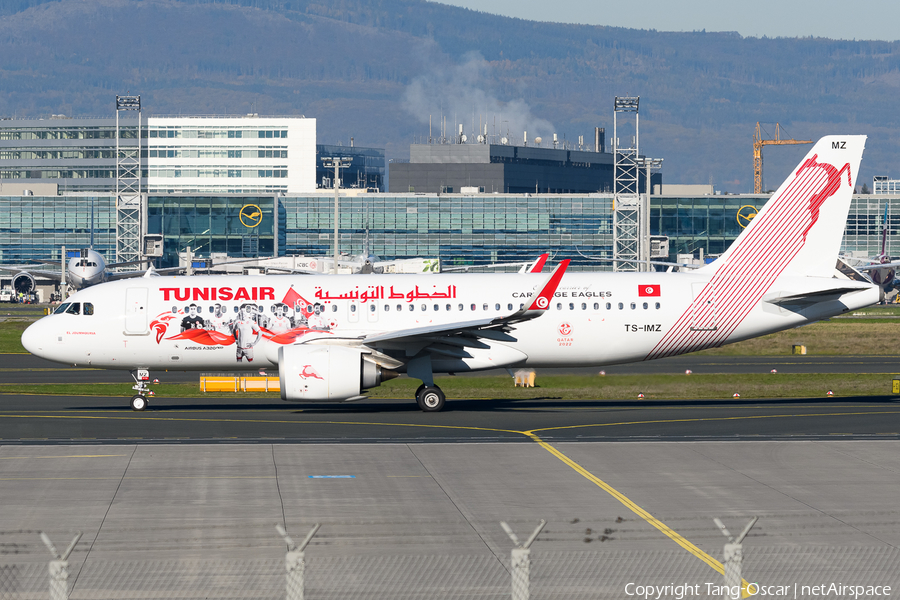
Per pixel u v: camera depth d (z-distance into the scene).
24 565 53.56
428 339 114.94
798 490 72.38
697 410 117.06
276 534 60.25
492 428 101.75
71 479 75.69
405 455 85.69
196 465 81.25
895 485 73.94
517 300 120.94
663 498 70.00
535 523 62.97
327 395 112.12
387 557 55.09
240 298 120.12
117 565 53.66
